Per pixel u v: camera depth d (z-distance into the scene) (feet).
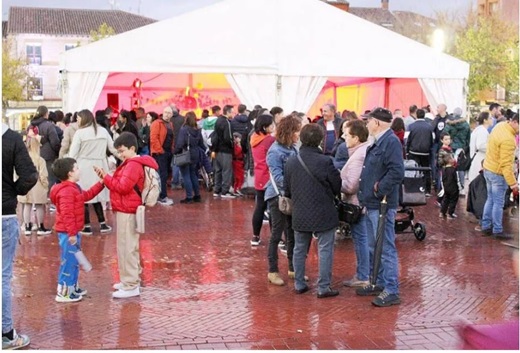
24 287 22.65
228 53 50.21
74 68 48.60
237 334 17.89
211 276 24.32
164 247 29.32
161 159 41.96
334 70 51.34
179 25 49.78
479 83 116.16
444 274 24.63
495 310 20.11
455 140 43.21
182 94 69.00
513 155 29.78
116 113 63.72
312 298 21.47
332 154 31.60
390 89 63.67
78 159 30.81
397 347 16.87
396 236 31.89
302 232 21.30
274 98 50.70
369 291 21.74
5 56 141.18
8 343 16.47
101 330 18.16
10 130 15.90
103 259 26.68
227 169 44.78
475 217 35.22
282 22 50.65
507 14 121.19
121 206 21.33
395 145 20.17
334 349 16.71
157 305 20.63
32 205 31.96
